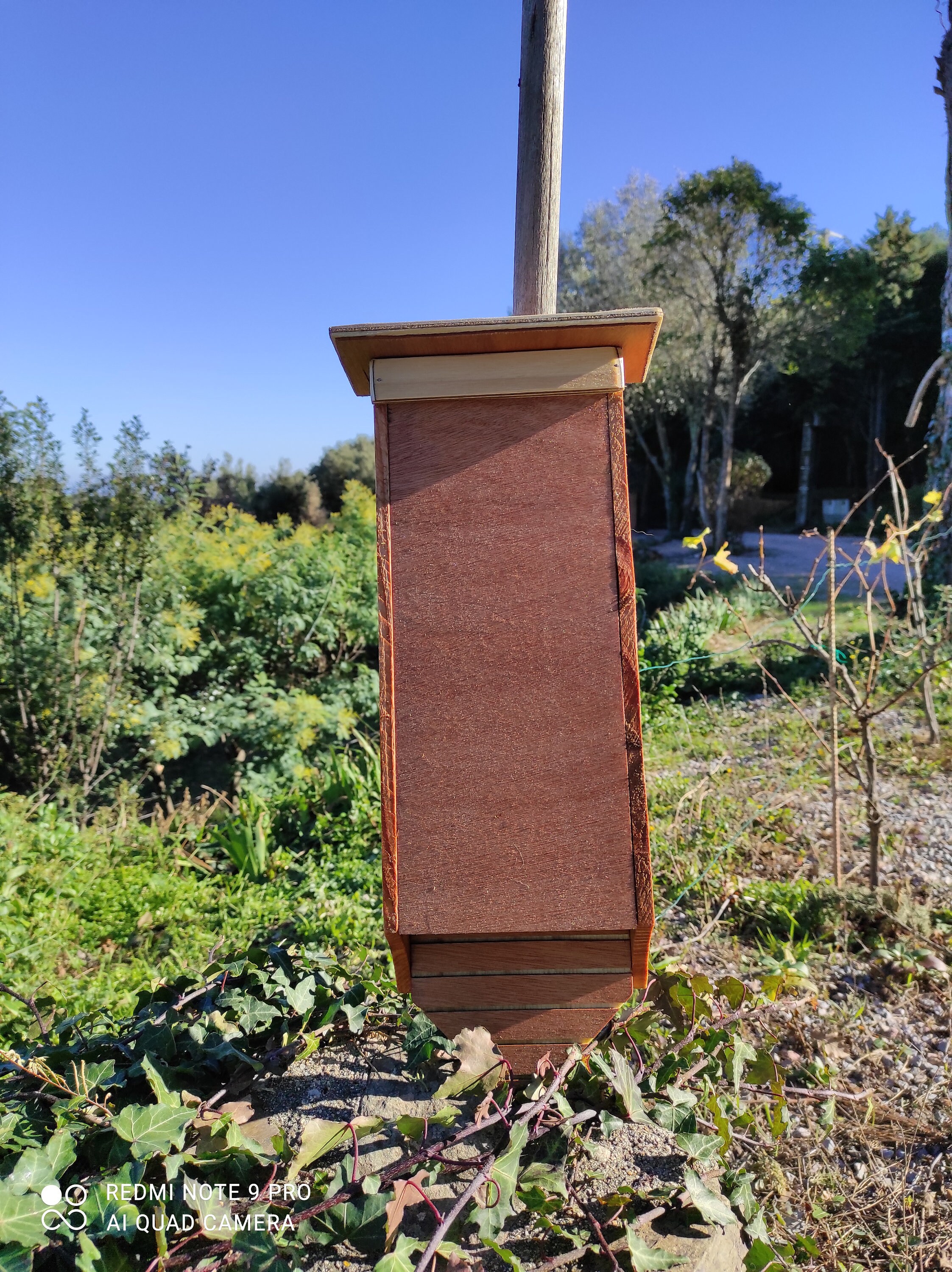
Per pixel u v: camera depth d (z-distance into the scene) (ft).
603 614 4.81
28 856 13.84
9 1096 5.02
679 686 24.30
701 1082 6.04
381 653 4.82
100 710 18.21
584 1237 4.36
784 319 65.00
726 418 71.05
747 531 85.20
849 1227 5.89
